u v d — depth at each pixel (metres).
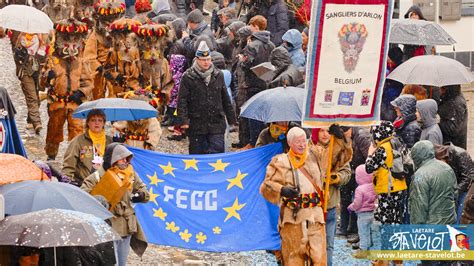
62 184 10.84
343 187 15.53
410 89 16.59
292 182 12.89
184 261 14.37
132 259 14.40
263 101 14.13
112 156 12.42
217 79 16.73
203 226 14.38
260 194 14.38
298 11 21.80
